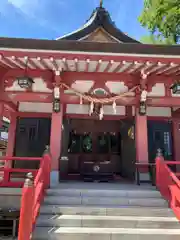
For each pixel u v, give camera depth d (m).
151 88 7.70
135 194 6.03
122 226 4.86
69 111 8.85
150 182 7.42
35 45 5.94
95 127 10.59
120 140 10.73
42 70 7.44
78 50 6.00
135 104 7.71
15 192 6.32
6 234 5.91
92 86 7.64
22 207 4.04
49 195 5.92
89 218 4.94
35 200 4.63
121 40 8.65
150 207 5.54
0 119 7.38
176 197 5.22
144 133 7.58
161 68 6.93
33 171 6.45
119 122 10.62
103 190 6.09
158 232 4.58
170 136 9.27
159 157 6.45
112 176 9.05
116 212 5.26
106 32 8.68
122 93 7.52
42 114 9.06
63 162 9.27
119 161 10.60
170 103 7.74
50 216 5.04
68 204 5.59
